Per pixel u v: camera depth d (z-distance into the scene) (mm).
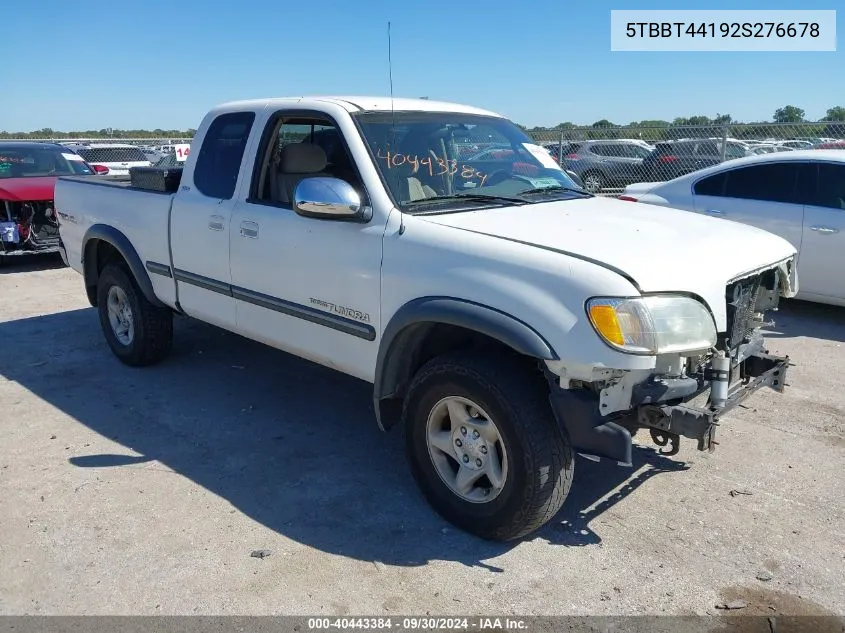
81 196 6039
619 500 3795
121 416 4895
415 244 3439
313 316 4000
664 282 2998
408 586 3092
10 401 5172
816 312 7520
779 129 11852
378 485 3963
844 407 4969
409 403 3568
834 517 3607
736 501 3768
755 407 4973
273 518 3623
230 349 6301
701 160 13219
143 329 5582
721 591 3059
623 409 3010
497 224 3473
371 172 3730
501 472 3289
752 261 3467
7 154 10836
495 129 4629
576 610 2941
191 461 4242
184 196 4883
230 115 4660
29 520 3586
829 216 6879
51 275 9766
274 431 4664
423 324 3426
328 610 2941
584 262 3000
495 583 3113
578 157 16109
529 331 2982
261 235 4238
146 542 3404
